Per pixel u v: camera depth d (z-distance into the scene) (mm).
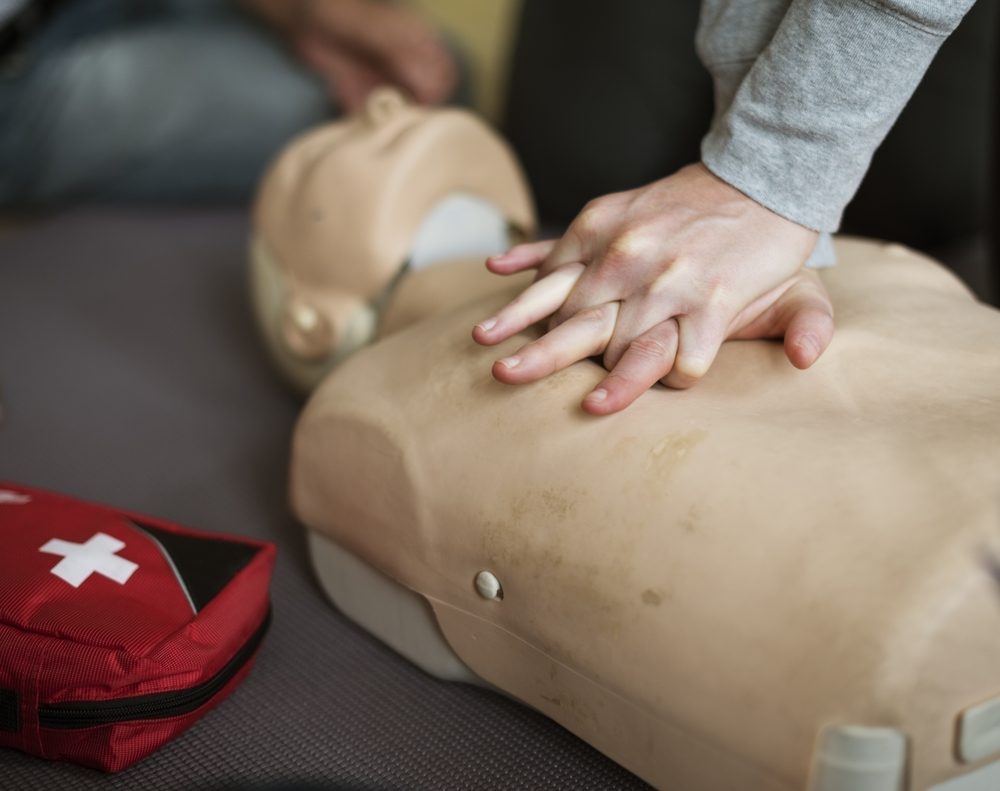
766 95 603
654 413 578
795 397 583
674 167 1539
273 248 997
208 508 934
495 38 1990
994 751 490
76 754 610
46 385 1185
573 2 1578
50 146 1707
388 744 656
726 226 606
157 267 1547
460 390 644
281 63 1796
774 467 525
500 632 623
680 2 1497
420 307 895
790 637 483
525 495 587
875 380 585
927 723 465
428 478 633
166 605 633
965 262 1418
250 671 713
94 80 1693
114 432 1076
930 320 645
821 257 709
